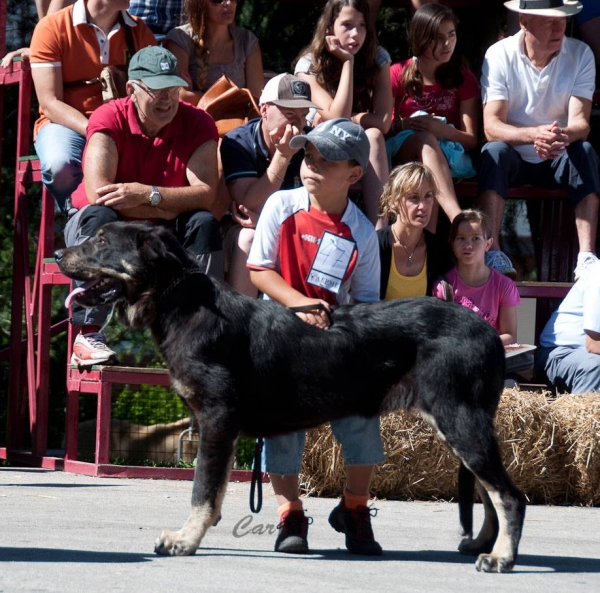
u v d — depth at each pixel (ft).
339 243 26.22
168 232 24.26
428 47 46.91
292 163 41.39
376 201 42.22
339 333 23.30
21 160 47.16
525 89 47.88
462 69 48.08
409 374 23.26
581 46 48.49
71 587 17.65
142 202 37.68
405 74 47.65
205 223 38.22
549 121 48.39
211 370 22.95
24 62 47.34
